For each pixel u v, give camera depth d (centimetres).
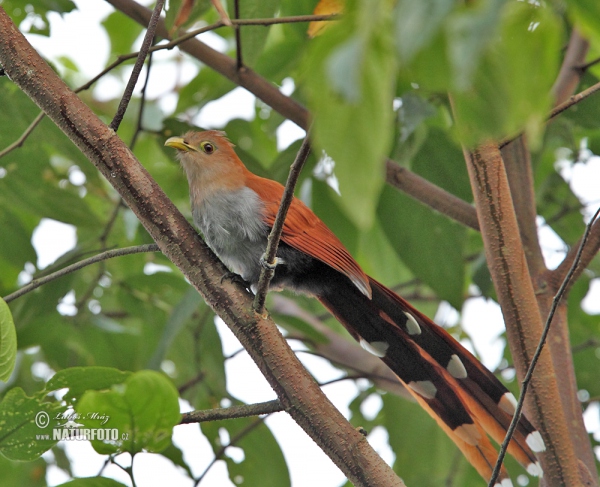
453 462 1252
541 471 781
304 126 1026
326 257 933
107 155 719
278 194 1009
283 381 687
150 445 621
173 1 955
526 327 834
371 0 305
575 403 870
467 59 286
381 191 1091
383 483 654
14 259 1248
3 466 1243
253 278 993
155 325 1251
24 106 1124
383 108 321
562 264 922
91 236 1282
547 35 340
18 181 1189
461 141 388
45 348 1253
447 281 1084
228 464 1230
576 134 1305
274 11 992
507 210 841
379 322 914
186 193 1388
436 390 855
